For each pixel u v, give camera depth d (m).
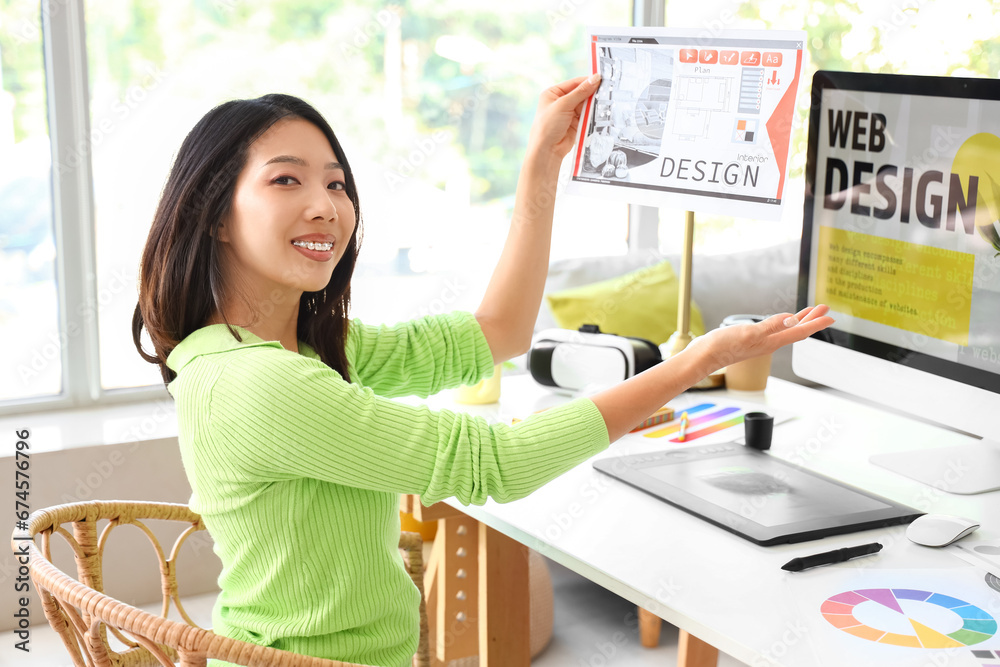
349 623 1.06
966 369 1.31
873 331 1.48
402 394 1.34
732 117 1.30
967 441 1.56
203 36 2.41
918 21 3.23
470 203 2.79
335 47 2.55
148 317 1.10
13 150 2.29
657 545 1.15
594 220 3.06
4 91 2.26
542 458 1.00
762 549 1.14
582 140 1.44
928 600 1.00
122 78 2.35
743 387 1.92
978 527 1.19
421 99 2.67
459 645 1.81
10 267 2.34
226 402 0.99
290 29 2.49
